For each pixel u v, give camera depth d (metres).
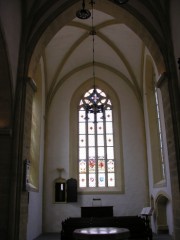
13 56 9.84
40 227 16.81
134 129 19.19
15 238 9.10
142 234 11.55
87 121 19.62
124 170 18.48
